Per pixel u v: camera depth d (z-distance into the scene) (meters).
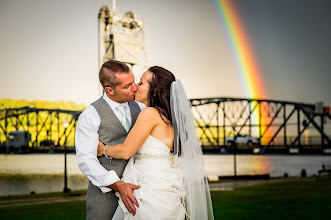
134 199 3.03
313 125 47.72
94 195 3.35
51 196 17.45
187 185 3.20
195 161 3.23
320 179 25.09
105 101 3.33
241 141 45.50
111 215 3.34
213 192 17.25
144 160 3.11
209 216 3.28
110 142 3.29
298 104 48.22
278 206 12.75
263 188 19.05
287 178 26.27
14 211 12.54
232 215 10.91
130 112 3.49
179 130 3.16
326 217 10.59
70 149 49.97
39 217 11.00
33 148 53.78
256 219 10.25
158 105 3.22
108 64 3.19
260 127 46.88
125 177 3.18
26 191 23.20
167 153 3.14
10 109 56.62
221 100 47.62
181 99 3.21
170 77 3.26
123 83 3.16
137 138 3.06
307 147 47.69
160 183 3.03
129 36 48.53
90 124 3.21
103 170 3.13
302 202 13.77
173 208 3.04
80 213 11.62
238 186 20.28
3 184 27.12
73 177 31.95
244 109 47.78
